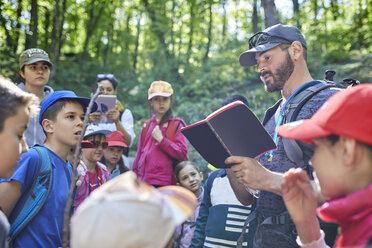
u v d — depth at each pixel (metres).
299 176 1.43
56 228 2.05
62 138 2.22
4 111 1.49
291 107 2.18
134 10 19.08
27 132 3.33
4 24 13.33
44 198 2.03
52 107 2.25
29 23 14.11
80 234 0.91
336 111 1.05
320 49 13.54
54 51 13.27
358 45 13.45
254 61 2.62
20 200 2.02
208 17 20.20
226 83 12.96
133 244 0.88
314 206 1.45
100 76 4.80
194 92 12.79
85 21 18.33
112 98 3.88
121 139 4.11
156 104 4.20
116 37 19.83
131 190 0.96
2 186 1.92
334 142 1.08
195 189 3.60
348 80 2.30
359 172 1.04
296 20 13.36
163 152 4.01
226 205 2.94
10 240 1.95
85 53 17.58
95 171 3.48
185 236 3.40
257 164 1.82
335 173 1.08
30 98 1.58
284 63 2.32
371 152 1.02
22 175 1.97
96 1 17.69
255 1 16.12
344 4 15.40
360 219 0.99
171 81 14.52
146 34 19.17
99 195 0.96
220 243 2.87
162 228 0.94
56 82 13.80
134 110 12.57
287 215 2.07
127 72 17.23
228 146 1.90
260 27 17.16
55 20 13.20
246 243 2.79
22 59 3.60
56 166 2.16
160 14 17.91
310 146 1.95
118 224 0.89
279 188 1.77
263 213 2.18
